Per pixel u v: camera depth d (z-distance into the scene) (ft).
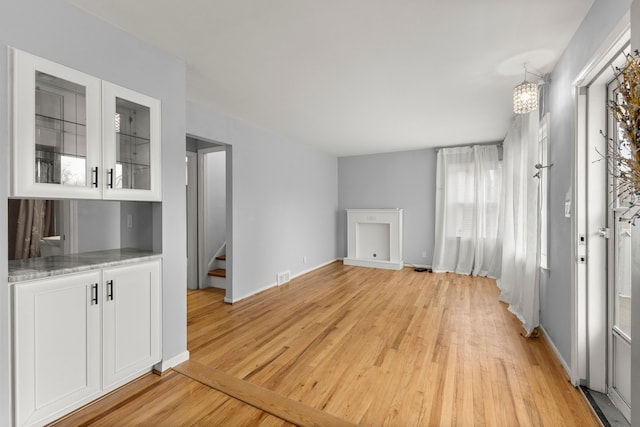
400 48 7.60
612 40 5.00
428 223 20.30
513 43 7.32
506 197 13.60
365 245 21.79
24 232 7.77
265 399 6.41
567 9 6.04
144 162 7.29
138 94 7.01
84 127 6.02
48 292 5.45
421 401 6.33
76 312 5.86
